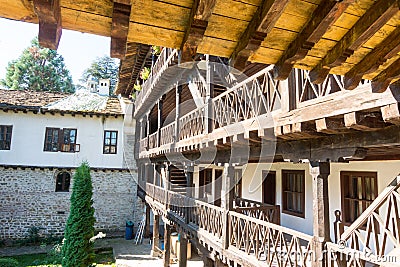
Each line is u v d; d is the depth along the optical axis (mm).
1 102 15438
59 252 12859
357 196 6367
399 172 5441
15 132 15523
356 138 3449
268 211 7793
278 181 8844
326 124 3230
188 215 8359
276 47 1537
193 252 12586
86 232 9922
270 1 1188
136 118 8805
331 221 6875
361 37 1390
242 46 1440
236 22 1359
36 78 30672
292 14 1313
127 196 16766
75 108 16344
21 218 15211
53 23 1123
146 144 10266
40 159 15656
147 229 15227
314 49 1549
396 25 1368
